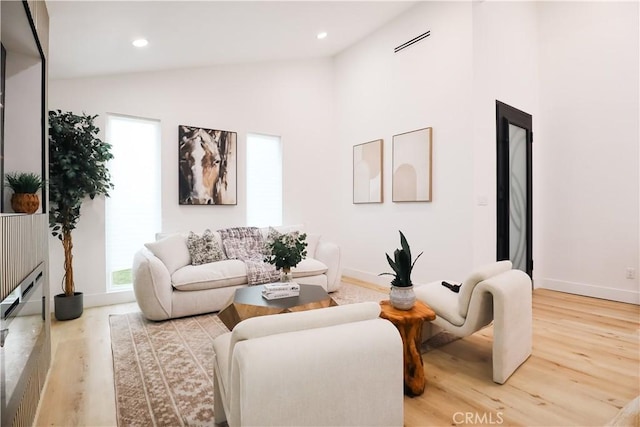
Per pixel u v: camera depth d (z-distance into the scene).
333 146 5.62
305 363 1.11
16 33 1.85
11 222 1.34
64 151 3.20
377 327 1.29
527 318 2.40
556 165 4.44
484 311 2.23
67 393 2.01
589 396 1.96
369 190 4.91
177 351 2.57
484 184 3.73
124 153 4.00
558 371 2.25
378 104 4.76
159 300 3.18
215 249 3.85
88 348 2.64
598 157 4.09
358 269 5.14
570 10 4.30
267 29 3.79
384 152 4.70
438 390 2.04
